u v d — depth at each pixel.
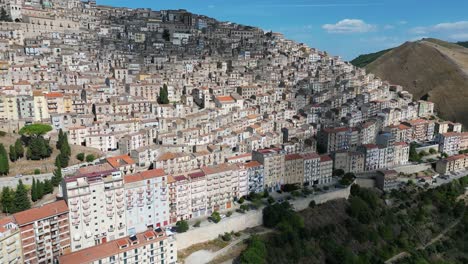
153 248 189.38
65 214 192.00
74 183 194.88
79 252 175.38
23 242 176.62
